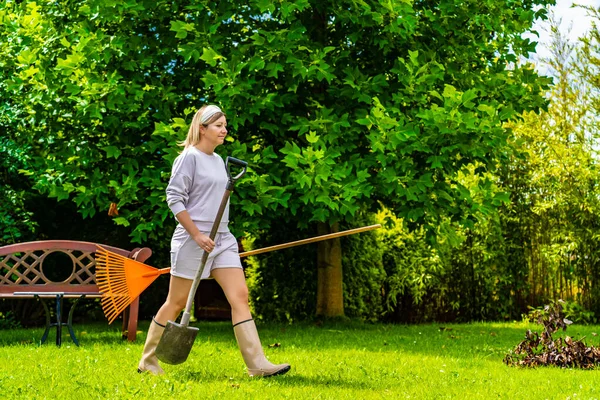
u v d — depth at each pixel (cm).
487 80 930
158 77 892
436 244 936
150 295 1108
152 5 834
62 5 917
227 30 884
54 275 1062
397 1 814
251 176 797
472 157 919
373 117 808
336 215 845
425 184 838
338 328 952
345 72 847
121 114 859
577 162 1189
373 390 445
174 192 475
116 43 824
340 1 845
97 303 1095
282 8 775
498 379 511
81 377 471
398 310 1202
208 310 1166
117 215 919
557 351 605
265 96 825
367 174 801
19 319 1032
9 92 945
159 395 407
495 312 1212
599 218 1177
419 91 846
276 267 1088
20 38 913
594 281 1178
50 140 895
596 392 462
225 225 489
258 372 475
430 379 501
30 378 464
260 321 1096
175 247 483
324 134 827
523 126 1222
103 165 900
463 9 896
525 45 948
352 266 1089
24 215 955
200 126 491
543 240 1202
